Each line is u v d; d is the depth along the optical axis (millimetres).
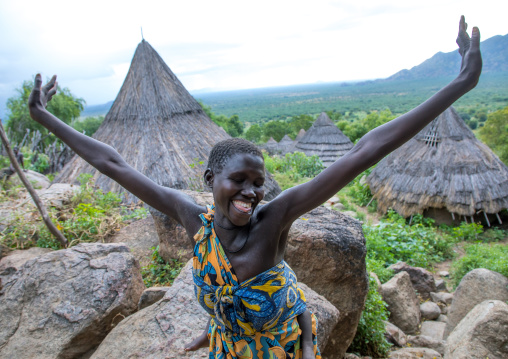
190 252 5117
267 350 1714
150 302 3785
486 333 4156
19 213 6379
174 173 10516
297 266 4176
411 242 10438
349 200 17078
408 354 4625
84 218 6324
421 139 14961
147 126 11508
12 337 3406
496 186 13055
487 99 129125
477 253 8969
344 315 4141
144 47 12617
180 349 2986
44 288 3713
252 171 1456
